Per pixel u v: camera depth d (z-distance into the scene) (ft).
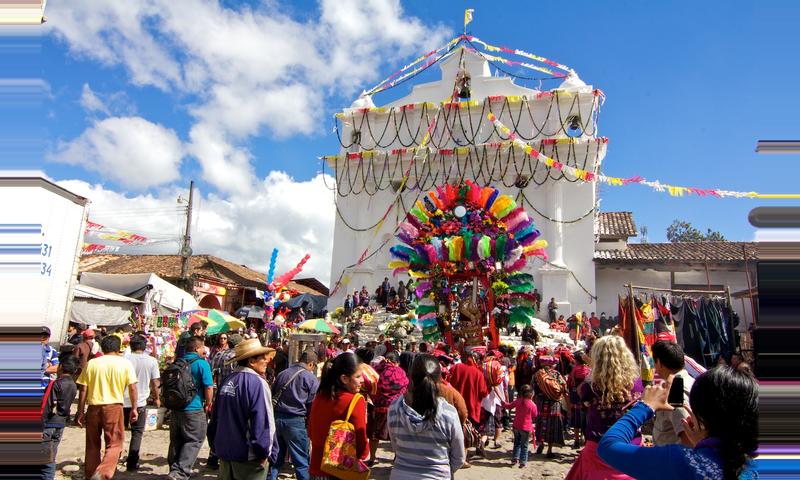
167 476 24.29
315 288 153.17
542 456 31.27
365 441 15.14
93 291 66.28
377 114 113.70
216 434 16.78
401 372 27.58
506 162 102.42
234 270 119.75
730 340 51.06
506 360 40.19
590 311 94.17
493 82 110.42
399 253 54.08
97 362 22.38
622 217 112.27
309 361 23.06
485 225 51.78
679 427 13.34
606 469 13.16
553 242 97.35
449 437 13.38
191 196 101.55
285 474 26.32
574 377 31.07
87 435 22.02
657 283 95.45
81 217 36.01
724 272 91.15
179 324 64.03
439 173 105.91
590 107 102.42
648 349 36.47
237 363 17.69
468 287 52.13
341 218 110.93
